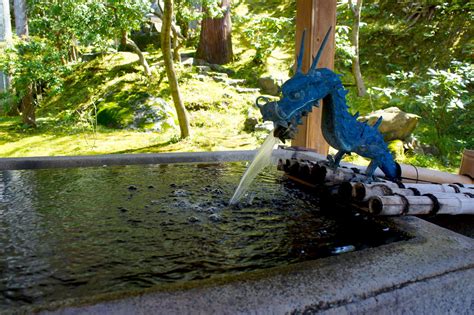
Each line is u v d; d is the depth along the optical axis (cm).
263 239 174
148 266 145
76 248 160
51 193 241
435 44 837
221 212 213
